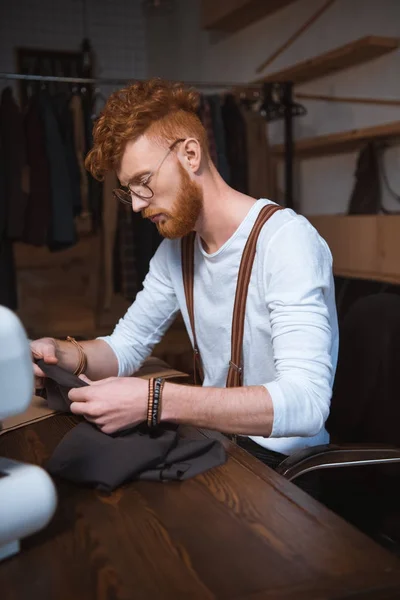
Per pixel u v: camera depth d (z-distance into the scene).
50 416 1.21
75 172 4.01
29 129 3.80
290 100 3.80
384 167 3.47
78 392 1.02
